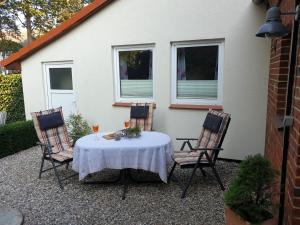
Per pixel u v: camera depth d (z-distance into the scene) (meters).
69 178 4.32
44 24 16.06
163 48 5.20
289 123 2.01
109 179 4.22
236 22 4.57
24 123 6.11
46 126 4.57
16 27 15.84
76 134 5.70
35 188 3.96
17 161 5.23
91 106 6.21
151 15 5.20
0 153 5.43
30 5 14.38
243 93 4.71
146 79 5.63
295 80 2.02
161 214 3.15
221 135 3.76
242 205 2.01
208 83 5.08
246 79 4.65
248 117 4.74
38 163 5.10
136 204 3.41
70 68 6.39
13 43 16.16
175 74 5.27
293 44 1.97
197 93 5.20
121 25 5.52
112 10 5.54
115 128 6.02
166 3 5.02
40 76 6.71
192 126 5.21
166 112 5.39
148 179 4.16
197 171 4.51
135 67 5.68
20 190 3.90
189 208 3.27
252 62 4.56
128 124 4.30
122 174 4.10
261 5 4.36
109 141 3.81
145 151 3.54
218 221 2.98
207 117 4.26
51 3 15.36
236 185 2.04
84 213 3.22
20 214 3.18
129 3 5.35
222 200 3.46
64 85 6.58
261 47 4.46
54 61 6.45
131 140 3.85
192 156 3.98
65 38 6.16
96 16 5.72
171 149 3.83
